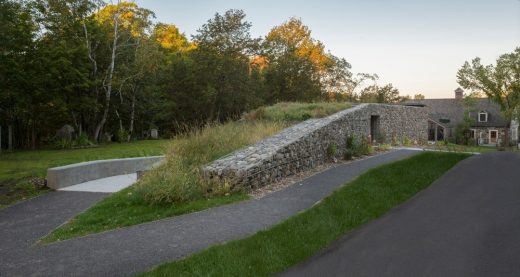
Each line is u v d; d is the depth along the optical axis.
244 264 5.84
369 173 11.84
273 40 42.03
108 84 31.22
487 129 56.41
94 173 13.89
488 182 10.95
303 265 5.97
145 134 41.34
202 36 33.50
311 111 20.38
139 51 33.88
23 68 26.64
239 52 34.06
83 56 29.47
